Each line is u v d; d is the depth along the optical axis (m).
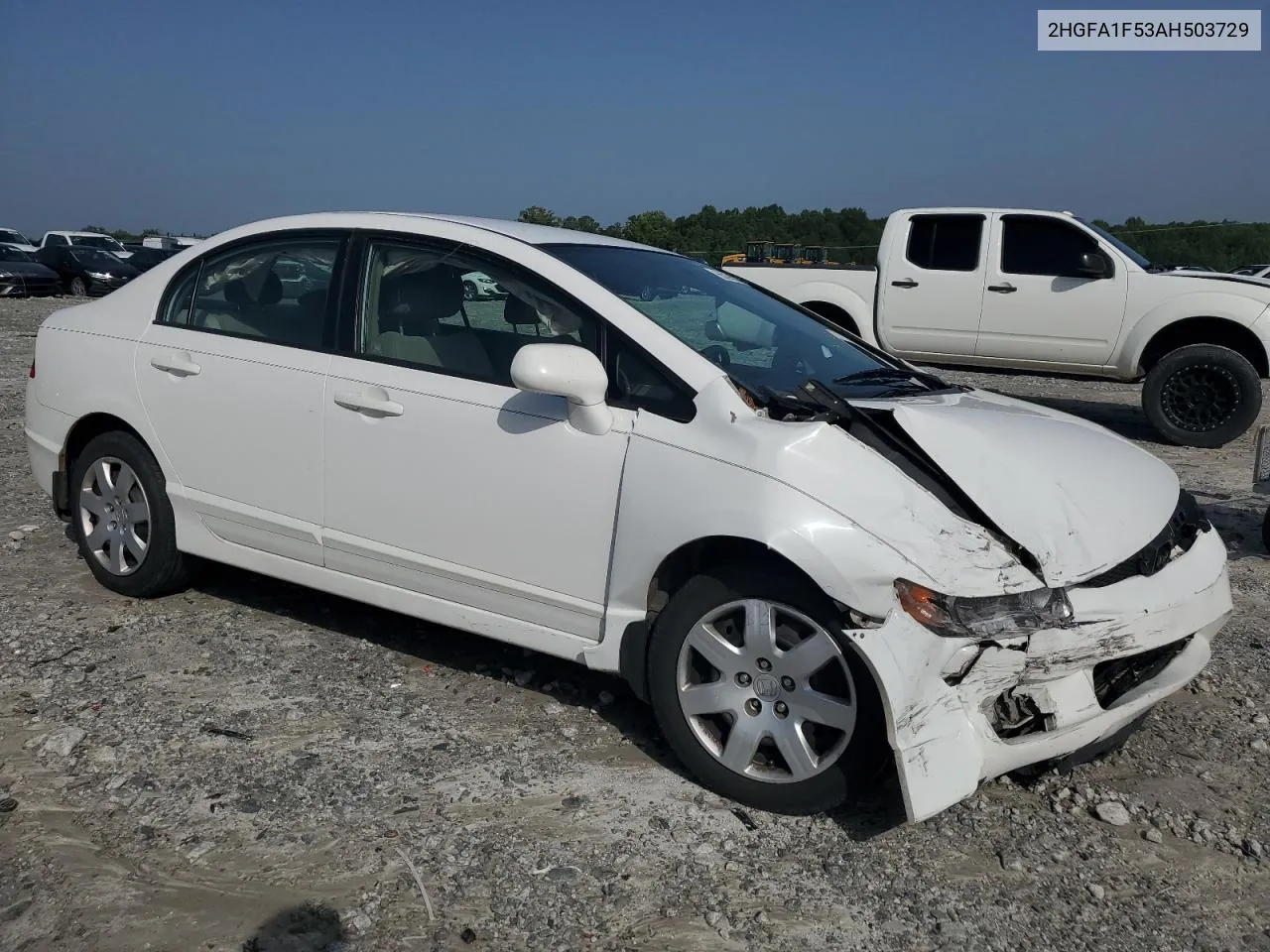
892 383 3.95
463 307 3.79
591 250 4.01
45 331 4.85
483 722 3.68
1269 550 5.96
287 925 2.60
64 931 2.55
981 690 2.88
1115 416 11.28
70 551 5.33
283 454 4.04
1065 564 2.98
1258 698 4.08
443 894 2.74
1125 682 3.25
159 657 4.09
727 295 4.21
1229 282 9.55
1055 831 3.14
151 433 4.39
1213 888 2.90
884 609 2.88
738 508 3.05
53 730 3.50
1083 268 9.95
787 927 2.67
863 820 3.15
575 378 3.22
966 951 2.61
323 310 4.04
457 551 3.67
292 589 4.90
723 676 3.18
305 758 3.38
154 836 2.94
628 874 2.85
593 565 3.40
